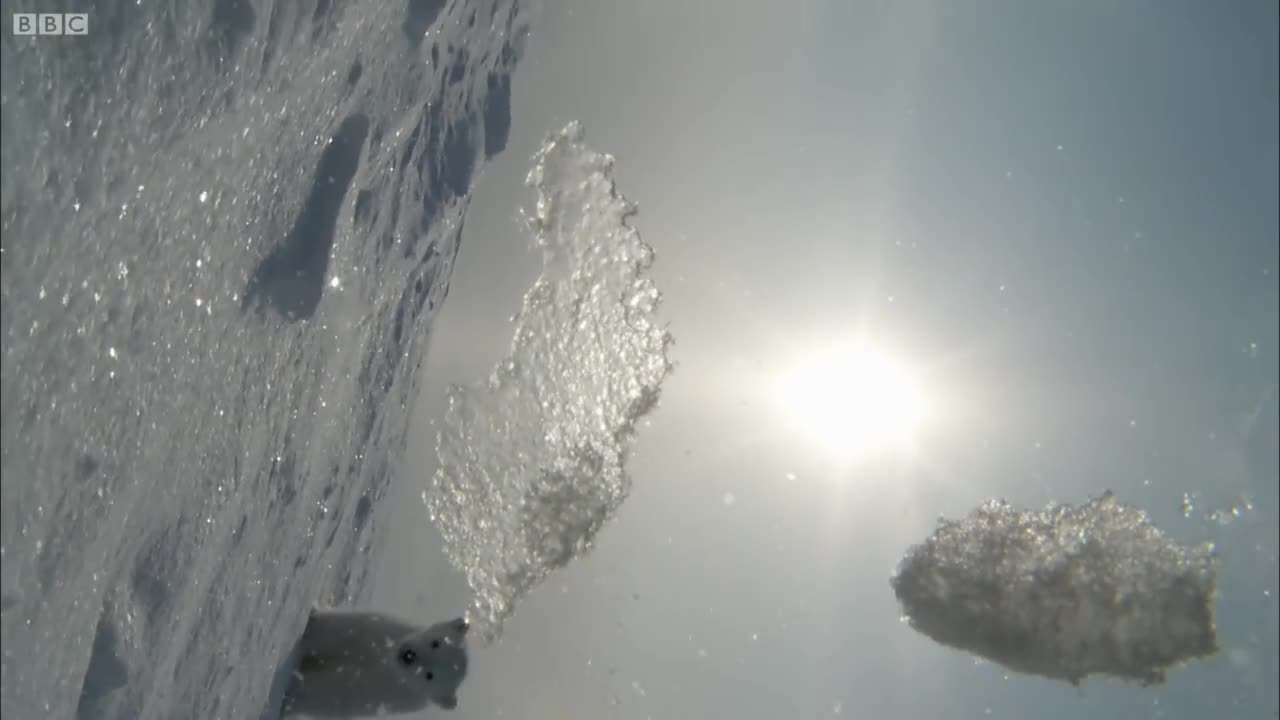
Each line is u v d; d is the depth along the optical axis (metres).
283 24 2.89
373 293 3.84
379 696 3.29
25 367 1.74
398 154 4.02
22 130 1.75
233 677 2.66
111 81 2.01
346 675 3.27
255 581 2.85
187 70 2.32
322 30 3.22
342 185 3.44
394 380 4.21
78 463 1.90
